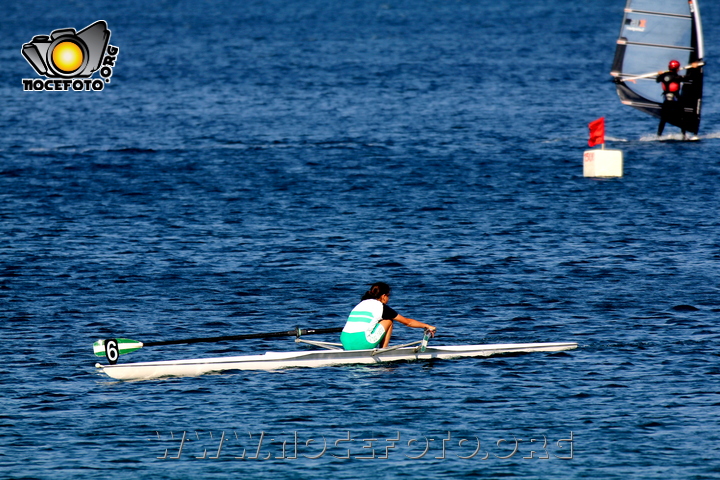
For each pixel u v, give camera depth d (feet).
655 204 367.86
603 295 253.03
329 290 262.88
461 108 645.92
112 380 187.42
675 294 252.21
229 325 231.50
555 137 532.73
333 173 441.68
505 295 255.29
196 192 404.77
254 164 467.52
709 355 199.11
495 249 306.35
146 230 338.54
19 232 334.85
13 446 152.46
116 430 160.04
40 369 194.08
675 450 149.18
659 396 174.09
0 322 231.30
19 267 287.89
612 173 419.54
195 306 247.91
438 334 222.69
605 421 162.09
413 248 309.42
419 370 193.57
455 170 444.14
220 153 499.51
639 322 227.40
